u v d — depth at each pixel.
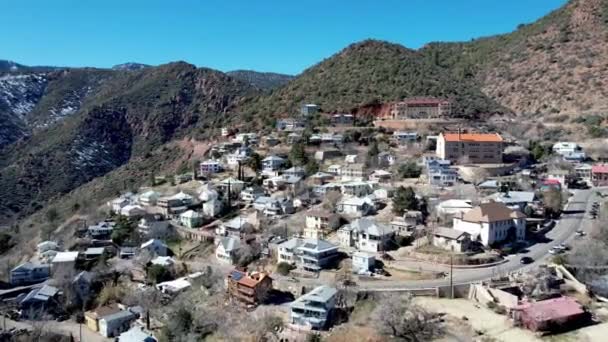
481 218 97.06
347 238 104.38
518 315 71.19
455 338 68.12
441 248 95.88
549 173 140.12
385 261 94.38
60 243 133.62
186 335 82.69
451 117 190.38
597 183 136.88
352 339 72.00
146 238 128.00
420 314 73.44
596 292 79.69
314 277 93.75
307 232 113.81
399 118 190.38
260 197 134.75
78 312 102.06
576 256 88.06
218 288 96.50
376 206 118.75
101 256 119.12
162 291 100.31
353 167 146.25
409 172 139.75
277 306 87.12
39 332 92.94
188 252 119.00
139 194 162.00
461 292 81.12
